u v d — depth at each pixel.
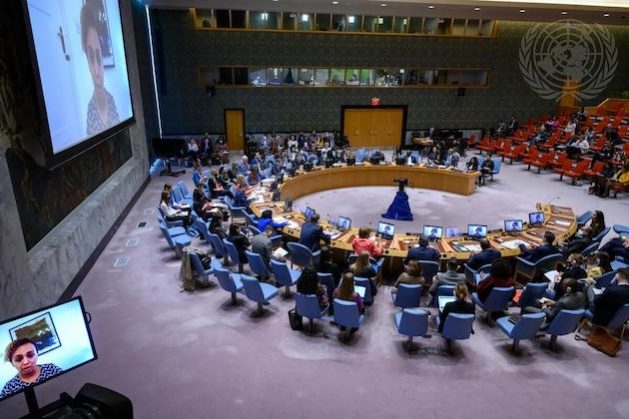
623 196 14.16
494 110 22.52
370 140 21.91
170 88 19.16
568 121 21.25
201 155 18.00
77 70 7.43
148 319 6.51
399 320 5.92
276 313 6.70
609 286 5.79
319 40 19.64
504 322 5.85
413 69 20.92
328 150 16.75
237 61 19.23
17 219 5.50
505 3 15.18
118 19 10.75
